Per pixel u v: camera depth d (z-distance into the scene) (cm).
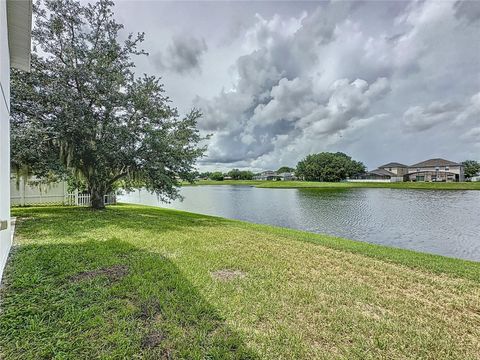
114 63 1000
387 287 360
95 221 759
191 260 427
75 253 419
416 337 234
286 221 1355
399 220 1363
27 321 219
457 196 2853
